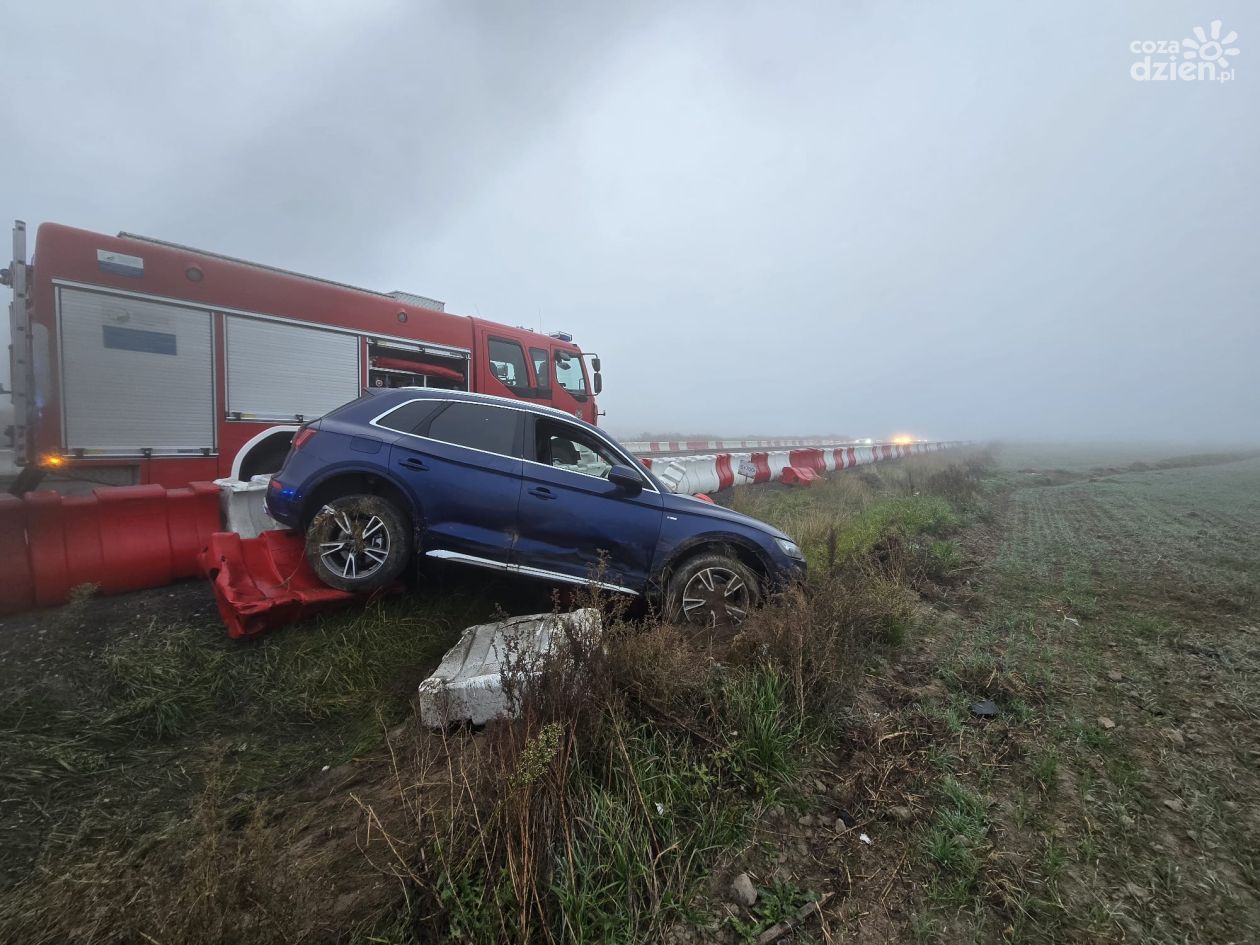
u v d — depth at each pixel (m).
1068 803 2.69
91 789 2.70
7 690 3.15
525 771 2.03
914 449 29.42
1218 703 3.68
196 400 6.40
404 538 4.30
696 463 10.43
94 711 3.16
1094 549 8.12
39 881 2.12
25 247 5.56
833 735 3.17
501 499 4.35
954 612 5.36
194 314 6.39
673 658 3.09
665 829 2.33
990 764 2.98
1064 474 21.44
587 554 4.44
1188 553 7.86
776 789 2.65
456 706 3.06
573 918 1.91
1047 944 1.98
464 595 4.73
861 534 7.29
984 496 13.97
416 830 2.21
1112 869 2.31
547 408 4.76
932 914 2.10
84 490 5.80
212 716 3.32
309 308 7.31
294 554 4.37
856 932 2.02
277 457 7.13
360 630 4.09
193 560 4.61
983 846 2.40
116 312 5.88
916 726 3.29
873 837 2.46
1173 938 2.00
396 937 1.83
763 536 4.64
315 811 2.62
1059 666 4.20
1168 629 4.94
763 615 3.82
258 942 1.60
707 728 2.95
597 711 2.64
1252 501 13.34
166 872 2.06
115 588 4.25
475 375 9.21
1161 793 2.79
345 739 3.24
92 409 5.73
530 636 3.31
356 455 4.34
